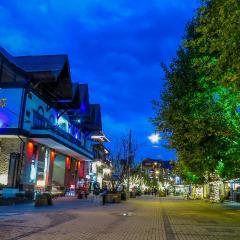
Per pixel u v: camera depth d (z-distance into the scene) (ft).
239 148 71.31
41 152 130.11
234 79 35.14
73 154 162.61
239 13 31.78
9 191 106.42
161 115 74.49
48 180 136.15
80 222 53.72
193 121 66.85
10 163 114.01
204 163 80.69
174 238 39.93
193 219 66.49
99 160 237.25
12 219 54.85
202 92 67.62
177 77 70.79
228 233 45.34
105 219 60.18
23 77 119.44
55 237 37.22
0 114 115.55
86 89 178.91
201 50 41.39
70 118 171.53
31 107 121.60
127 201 144.36
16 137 115.96
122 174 157.48
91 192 215.31
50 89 134.21
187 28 71.77
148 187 377.50
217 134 65.87
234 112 65.57
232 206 123.03
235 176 86.69
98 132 213.25
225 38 33.81
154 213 79.10
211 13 38.40
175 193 350.23
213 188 161.38
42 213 68.23
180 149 78.95
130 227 49.47
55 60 129.70
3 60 119.14
